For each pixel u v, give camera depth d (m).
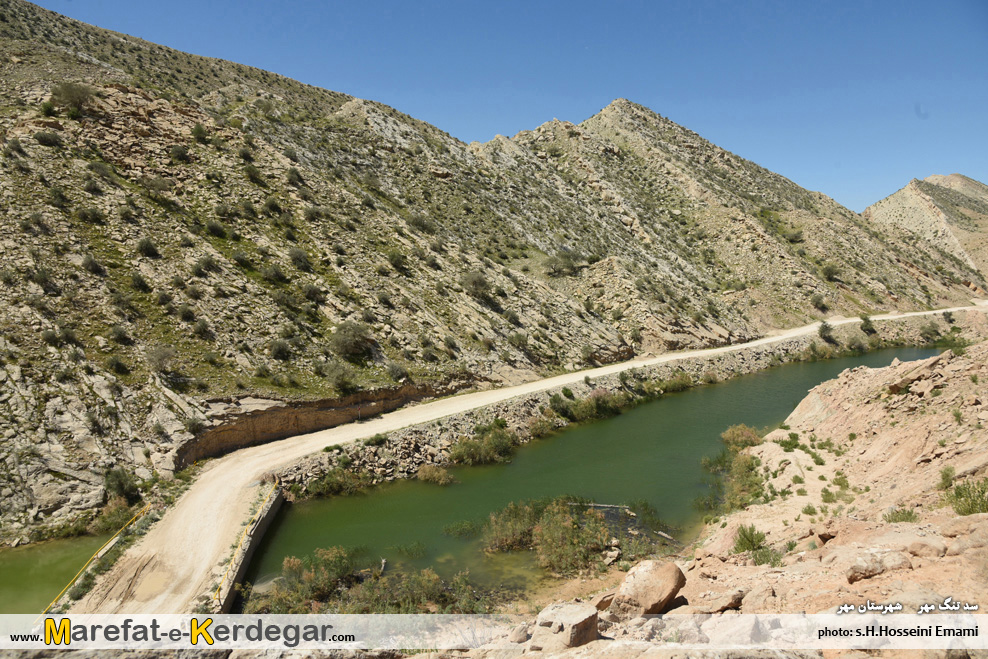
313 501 29.03
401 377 42.50
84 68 64.94
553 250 82.81
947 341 80.50
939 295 99.31
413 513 27.88
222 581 19.47
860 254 103.19
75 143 47.28
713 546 20.52
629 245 95.81
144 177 48.16
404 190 82.44
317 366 39.41
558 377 52.53
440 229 73.94
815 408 32.53
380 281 51.66
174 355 33.88
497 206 89.44
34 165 42.19
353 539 24.78
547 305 63.75
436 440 36.47
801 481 25.00
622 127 147.62
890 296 92.31
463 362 47.84
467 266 63.53
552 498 29.06
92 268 36.50
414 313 50.12
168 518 24.23
